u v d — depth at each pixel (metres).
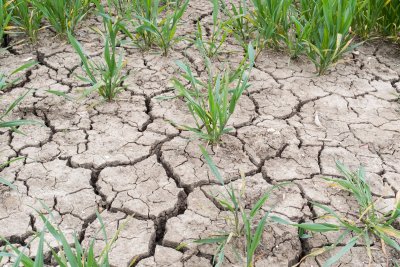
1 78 1.62
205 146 1.57
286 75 1.79
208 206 1.44
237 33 1.92
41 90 1.71
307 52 1.79
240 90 1.53
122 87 1.70
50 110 1.65
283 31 1.82
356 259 1.36
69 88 1.72
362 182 1.48
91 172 1.50
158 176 1.50
